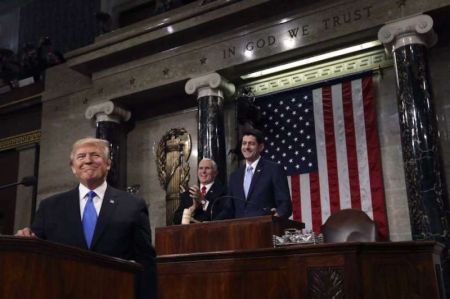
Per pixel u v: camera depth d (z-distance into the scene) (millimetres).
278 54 7859
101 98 9484
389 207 7285
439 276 3715
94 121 9680
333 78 8086
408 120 6672
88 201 2973
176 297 3711
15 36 12641
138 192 9406
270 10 7949
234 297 3529
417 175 6469
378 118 7648
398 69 6879
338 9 7473
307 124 8133
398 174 7324
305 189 7875
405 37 6875
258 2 7832
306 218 7758
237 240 4172
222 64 8305
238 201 4922
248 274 3523
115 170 9273
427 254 3482
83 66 9570
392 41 6977
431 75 7289
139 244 2928
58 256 2033
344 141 7781
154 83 8898
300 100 8289
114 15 10758
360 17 7258
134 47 8992
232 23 8258
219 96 8430
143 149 9602
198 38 8602
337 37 7391
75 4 11953
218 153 8156
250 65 8227
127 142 9773
